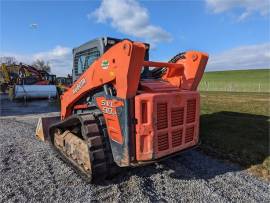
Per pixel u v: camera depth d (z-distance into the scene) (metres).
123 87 3.12
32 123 8.50
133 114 3.19
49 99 15.99
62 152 4.68
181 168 4.33
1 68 21.25
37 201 3.24
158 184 3.72
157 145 3.26
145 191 3.50
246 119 8.34
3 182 3.77
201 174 4.10
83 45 4.50
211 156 4.95
